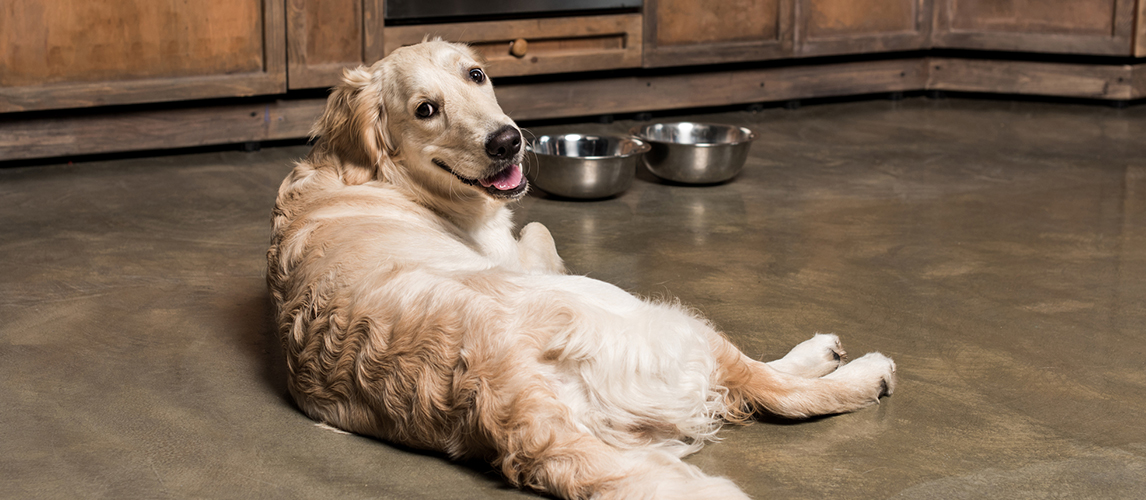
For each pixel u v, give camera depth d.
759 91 6.61
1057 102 6.80
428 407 1.91
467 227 2.77
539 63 5.84
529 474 1.76
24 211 4.05
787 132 5.92
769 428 2.18
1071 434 2.15
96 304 3.00
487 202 2.79
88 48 4.81
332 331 2.09
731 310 2.97
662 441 1.93
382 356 1.98
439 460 2.03
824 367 2.42
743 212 4.14
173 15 4.96
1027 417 2.24
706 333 2.12
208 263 3.44
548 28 5.81
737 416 2.16
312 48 5.34
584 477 1.68
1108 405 2.30
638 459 1.72
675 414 1.90
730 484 1.61
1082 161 5.04
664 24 6.16
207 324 2.87
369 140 2.58
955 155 5.25
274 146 5.46
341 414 2.14
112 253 3.52
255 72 5.22
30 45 4.68
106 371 2.52
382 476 1.97
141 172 4.80
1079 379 2.45
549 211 4.16
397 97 2.54
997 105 6.75
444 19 5.59
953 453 2.07
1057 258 3.46
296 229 2.42
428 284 1.99
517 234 3.80
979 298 3.05
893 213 4.10
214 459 2.05
